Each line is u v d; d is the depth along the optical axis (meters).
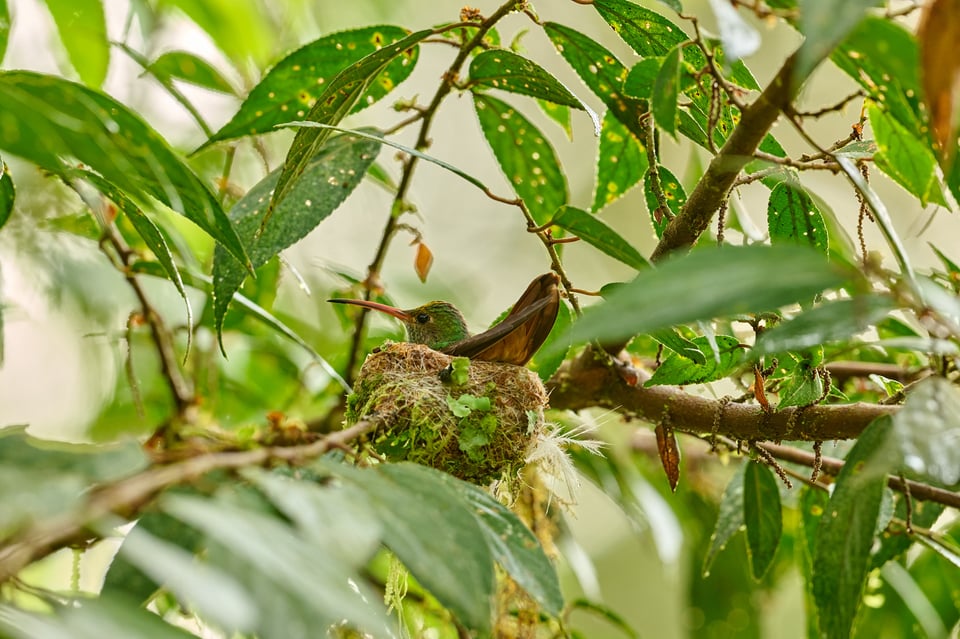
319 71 5.98
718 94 4.59
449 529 3.47
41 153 3.69
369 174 7.68
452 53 13.15
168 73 7.34
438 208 13.70
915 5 3.50
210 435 6.38
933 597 7.81
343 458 4.59
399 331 8.84
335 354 8.45
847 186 10.63
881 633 7.82
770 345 3.46
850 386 7.38
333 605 2.83
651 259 5.16
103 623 2.57
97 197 6.46
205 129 7.21
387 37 5.90
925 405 3.62
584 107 5.38
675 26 5.21
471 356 6.56
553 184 6.70
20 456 3.14
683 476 9.17
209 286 6.68
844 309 3.40
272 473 4.05
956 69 3.13
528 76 5.64
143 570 3.58
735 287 3.01
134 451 3.20
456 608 3.28
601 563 12.66
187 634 2.75
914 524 6.88
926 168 4.42
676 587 12.52
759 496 6.73
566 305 6.52
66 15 7.33
